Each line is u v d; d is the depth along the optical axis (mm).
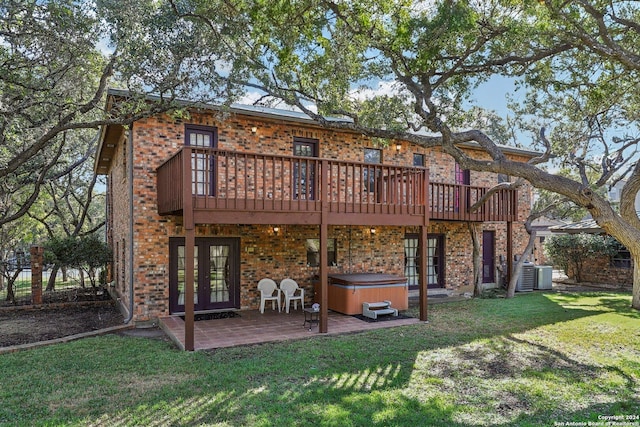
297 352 7004
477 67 8586
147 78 8031
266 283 10945
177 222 10062
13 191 14227
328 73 8453
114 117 9438
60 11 7281
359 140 12664
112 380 5730
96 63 8828
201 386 5492
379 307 10359
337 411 4719
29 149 8133
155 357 6777
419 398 5141
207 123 10391
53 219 23688
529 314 10461
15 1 7406
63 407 4871
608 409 4867
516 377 5910
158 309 9805
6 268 13719
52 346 7566
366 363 6449
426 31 7105
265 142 11133
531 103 12484
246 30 7684
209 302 10695
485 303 12195
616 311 10883
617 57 7156
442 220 13258
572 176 19734
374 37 7785
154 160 9805
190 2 7629
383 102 9203
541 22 7301
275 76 8844
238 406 4852
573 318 9938
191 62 8047
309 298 11719
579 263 17688
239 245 10961
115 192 13852
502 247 16031
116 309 12219
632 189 8602
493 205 13656
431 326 9078
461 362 6551
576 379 5848
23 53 7887
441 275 14648
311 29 7602
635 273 11391
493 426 4422
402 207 9625
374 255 13039
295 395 5172
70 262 13109
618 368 6305
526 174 7238
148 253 9711
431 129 8133
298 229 11719
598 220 6988
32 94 8289
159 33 7684
